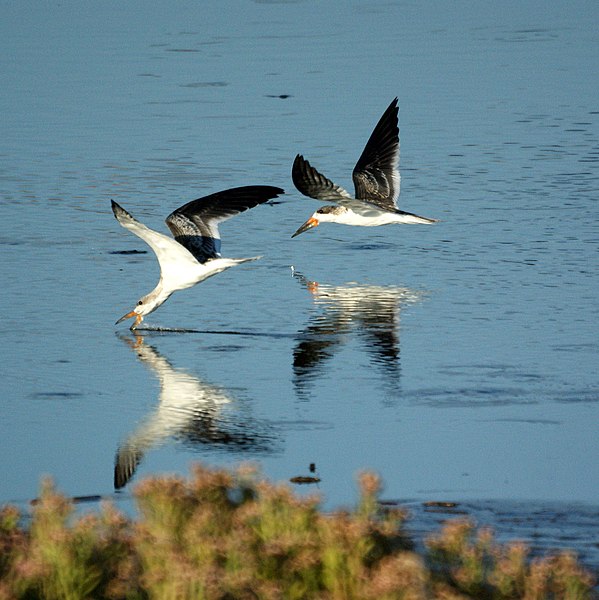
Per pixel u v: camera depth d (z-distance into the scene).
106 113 29.42
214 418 13.67
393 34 37.72
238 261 15.55
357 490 11.70
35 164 25.44
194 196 23.22
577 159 25.67
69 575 8.73
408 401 14.08
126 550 9.21
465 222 21.81
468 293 18.14
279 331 16.62
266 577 8.93
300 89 31.44
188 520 9.44
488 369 15.02
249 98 30.61
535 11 41.19
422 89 31.50
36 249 20.22
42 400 14.23
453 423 13.40
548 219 21.81
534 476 11.98
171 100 30.50
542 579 8.71
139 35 37.69
